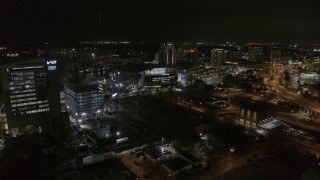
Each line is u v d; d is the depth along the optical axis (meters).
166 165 125.81
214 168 128.75
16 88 171.38
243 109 192.25
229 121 198.38
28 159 141.88
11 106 171.75
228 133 164.75
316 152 145.12
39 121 182.38
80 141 166.38
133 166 133.62
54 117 177.38
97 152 150.38
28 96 175.75
